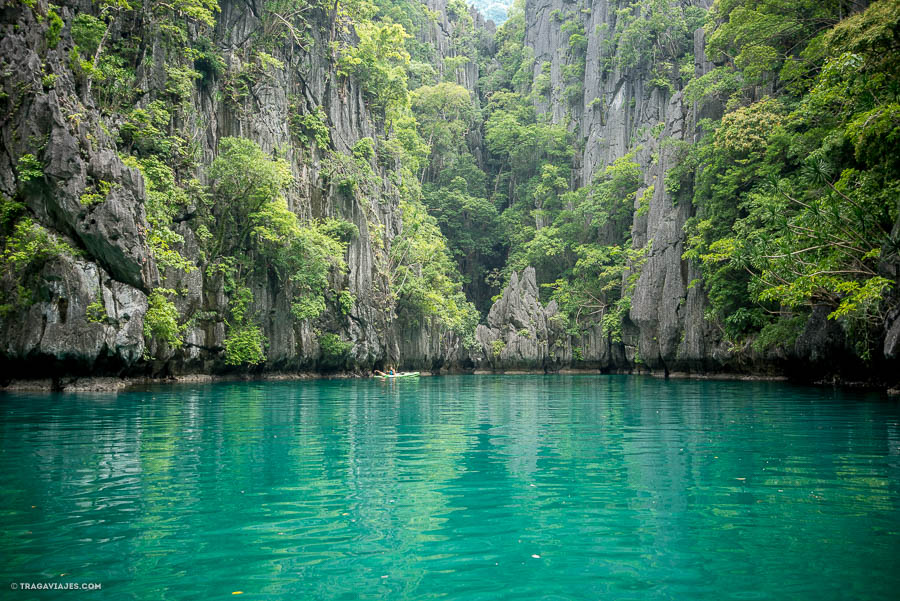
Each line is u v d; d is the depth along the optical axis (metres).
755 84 43.81
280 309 38.06
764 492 7.57
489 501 7.16
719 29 45.50
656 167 56.44
